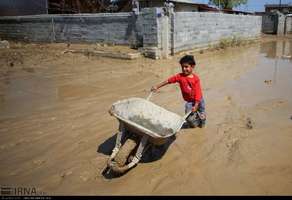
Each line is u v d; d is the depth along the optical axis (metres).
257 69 13.23
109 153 5.22
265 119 6.84
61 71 11.88
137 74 11.52
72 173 4.60
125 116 4.85
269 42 28.58
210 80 10.97
